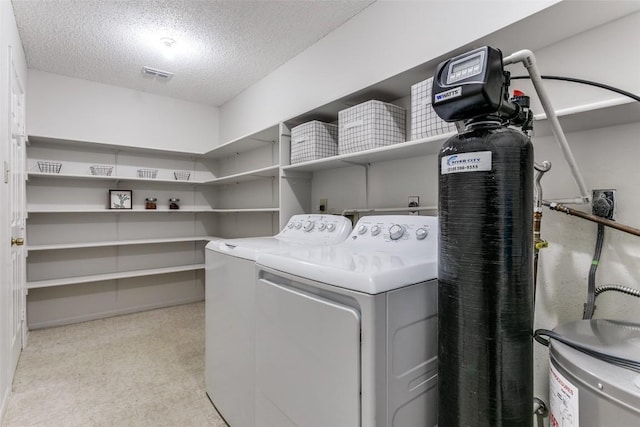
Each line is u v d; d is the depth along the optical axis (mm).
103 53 2812
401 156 1860
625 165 1149
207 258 1938
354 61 2277
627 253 1146
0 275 1707
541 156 1355
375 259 1201
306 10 2219
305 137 2238
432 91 959
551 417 869
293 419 1180
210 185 4238
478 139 901
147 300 3762
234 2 2143
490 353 883
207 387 1954
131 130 3637
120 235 3611
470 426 914
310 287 1133
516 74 1431
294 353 1175
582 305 1249
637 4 1082
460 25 1649
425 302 1098
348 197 2287
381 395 934
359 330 938
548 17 1155
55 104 3211
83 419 1735
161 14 2264
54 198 3248
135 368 2301
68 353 2539
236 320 1594
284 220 2432
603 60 1203
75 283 3146
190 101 4039
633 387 638
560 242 1309
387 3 2039
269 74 3213
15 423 1694
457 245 931
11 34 2119
